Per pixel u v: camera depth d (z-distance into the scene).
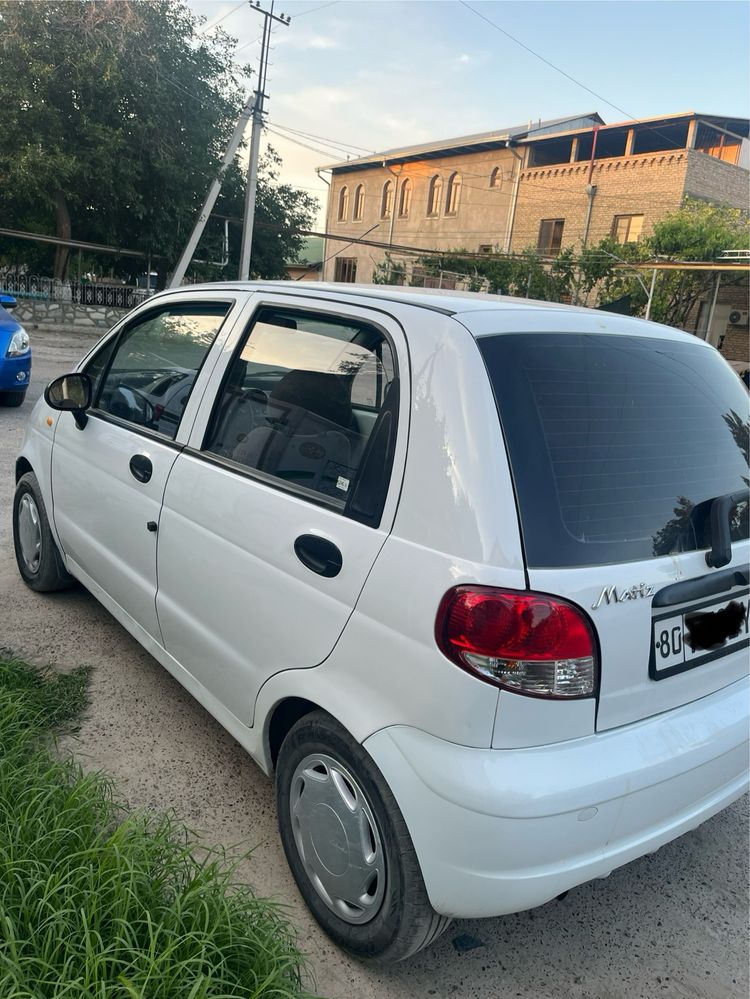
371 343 2.22
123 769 2.84
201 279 28.14
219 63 24.12
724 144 31.73
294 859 2.29
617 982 2.19
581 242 28.88
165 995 1.68
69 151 21.56
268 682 2.31
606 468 1.99
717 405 2.43
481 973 2.18
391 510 1.98
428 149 36.28
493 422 1.87
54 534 3.87
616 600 1.85
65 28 20.84
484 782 1.73
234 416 2.66
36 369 13.33
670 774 1.95
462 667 1.75
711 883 2.61
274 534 2.29
